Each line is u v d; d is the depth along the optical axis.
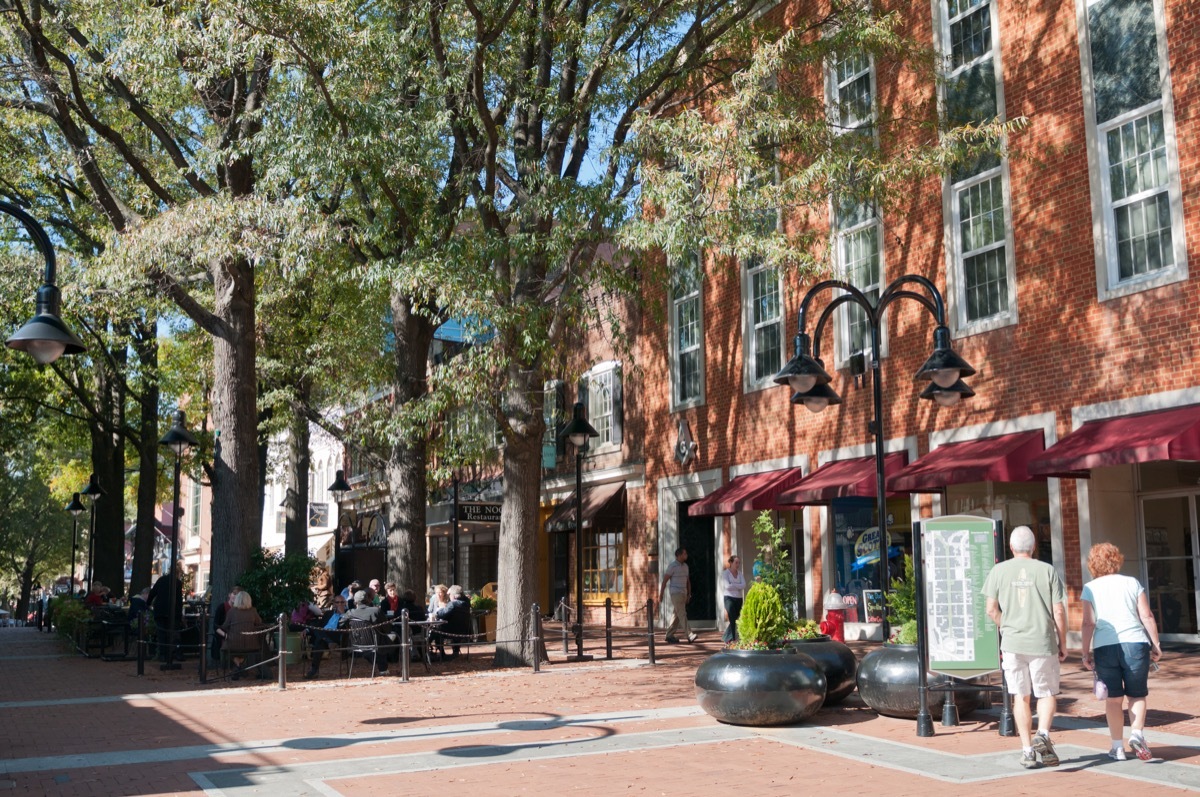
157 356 30.08
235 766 8.71
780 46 15.09
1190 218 14.55
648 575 27.00
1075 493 15.98
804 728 10.23
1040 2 17.02
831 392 12.26
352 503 42.91
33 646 26.19
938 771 8.02
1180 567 15.55
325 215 16.53
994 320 17.48
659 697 12.80
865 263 20.55
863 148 16.31
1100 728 9.85
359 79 15.01
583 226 15.41
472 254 15.15
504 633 17.09
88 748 9.75
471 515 31.75
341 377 23.70
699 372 25.47
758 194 14.80
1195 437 13.52
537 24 16.84
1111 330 15.54
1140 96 15.43
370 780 8.02
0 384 29.81
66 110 16.98
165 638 19.75
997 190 17.72
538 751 9.20
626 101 17.09
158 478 40.53
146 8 15.07
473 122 16.64
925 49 17.70
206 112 19.75
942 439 18.36
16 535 60.41
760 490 21.84
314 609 18.34
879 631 19.48
